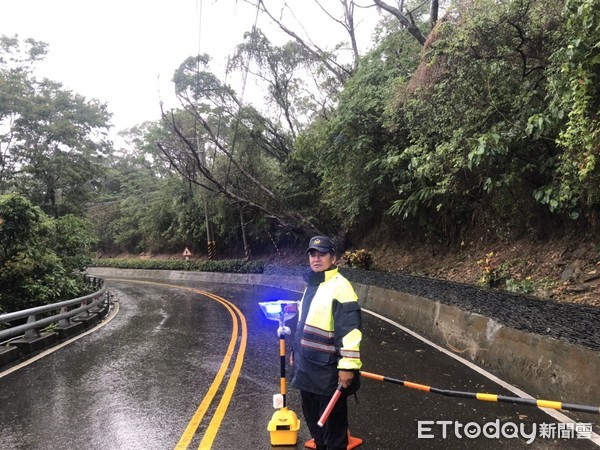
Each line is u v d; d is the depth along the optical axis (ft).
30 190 79.41
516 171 29.66
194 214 110.73
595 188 22.26
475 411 15.03
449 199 43.57
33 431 14.46
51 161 78.79
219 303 50.90
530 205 33.83
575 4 17.03
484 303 25.07
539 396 16.42
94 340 30.55
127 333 33.19
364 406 15.80
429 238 51.01
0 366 23.13
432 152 31.12
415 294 32.99
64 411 16.26
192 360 23.84
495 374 19.26
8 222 41.24
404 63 43.70
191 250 124.57
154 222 128.77
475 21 24.02
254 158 80.48
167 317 41.45
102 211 160.56
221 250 113.29
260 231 92.02
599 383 14.11
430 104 29.19
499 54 24.59
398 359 22.30
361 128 46.98
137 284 89.61
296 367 11.11
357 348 10.09
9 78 78.28
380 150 47.37
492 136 24.66
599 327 17.33
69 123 81.10
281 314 13.73
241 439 13.50
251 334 31.12
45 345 28.14
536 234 34.81
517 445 12.50
